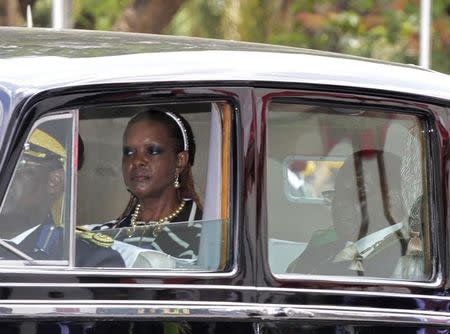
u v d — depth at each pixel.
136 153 9.89
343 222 10.36
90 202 9.73
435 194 10.37
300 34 35.25
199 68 9.65
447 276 10.27
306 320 9.67
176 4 28.02
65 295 8.95
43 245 9.03
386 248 10.41
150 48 10.09
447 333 10.17
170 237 9.74
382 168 10.46
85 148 9.66
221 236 9.61
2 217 8.95
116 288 9.10
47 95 9.05
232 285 9.45
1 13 28.75
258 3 33.28
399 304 10.08
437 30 36.91
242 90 9.70
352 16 36.84
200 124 9.83
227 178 9.66
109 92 9.26
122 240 9.62
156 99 9.44
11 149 8.91
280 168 9.99
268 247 9.77
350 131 10.28
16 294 8.82
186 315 9.23
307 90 9.95
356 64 10.52
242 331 9.43
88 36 10.66
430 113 10.41
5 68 9.23
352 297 9.91
